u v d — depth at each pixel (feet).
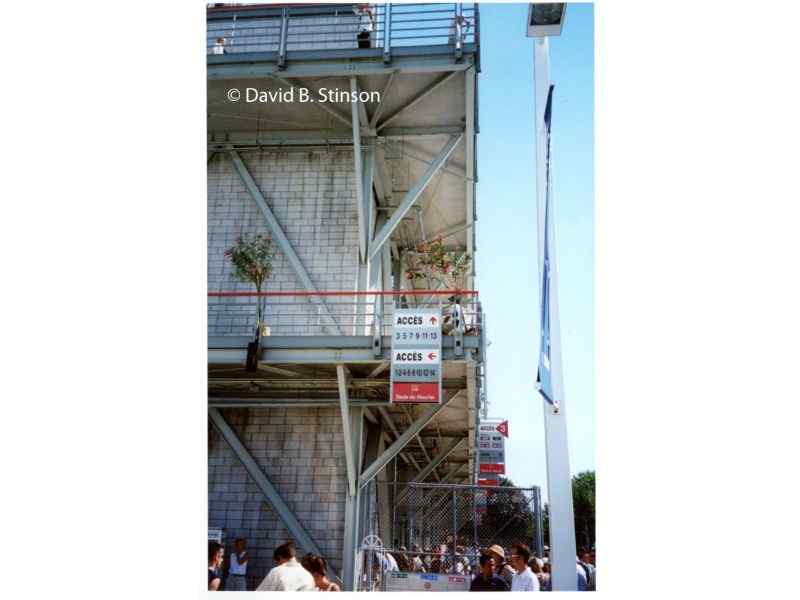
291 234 52.90
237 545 43.75
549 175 23.18
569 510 20.61
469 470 79.92
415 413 58.23
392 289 66.59
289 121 54.44
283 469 49.83
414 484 47.34
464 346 43.83
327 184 53.78
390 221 51.42
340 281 51.44
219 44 52.03
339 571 47.01
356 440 49.83
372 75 49.47
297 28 54.29
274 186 54.13
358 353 44.93
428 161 56.75
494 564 33.27
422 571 48.11
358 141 49.62
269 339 45.73
